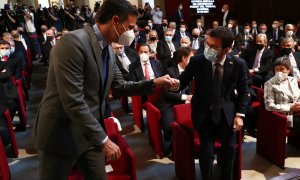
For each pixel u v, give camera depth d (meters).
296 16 11.86
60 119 1.44
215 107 2.26
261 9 12.79
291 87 3.14
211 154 2.35
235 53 5.59
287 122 2.96
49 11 12.64
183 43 5.69
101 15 1.40
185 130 2.66
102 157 1.57
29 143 3.74
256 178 2.83
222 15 13.04
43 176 1.51
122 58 4.49
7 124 3.24
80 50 1.33
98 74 1.42
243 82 2.29
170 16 13.99
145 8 12.48
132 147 3.55
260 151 3.24
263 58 4.91
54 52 1.36
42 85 6.47
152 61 4.31
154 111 3.18
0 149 2.63
